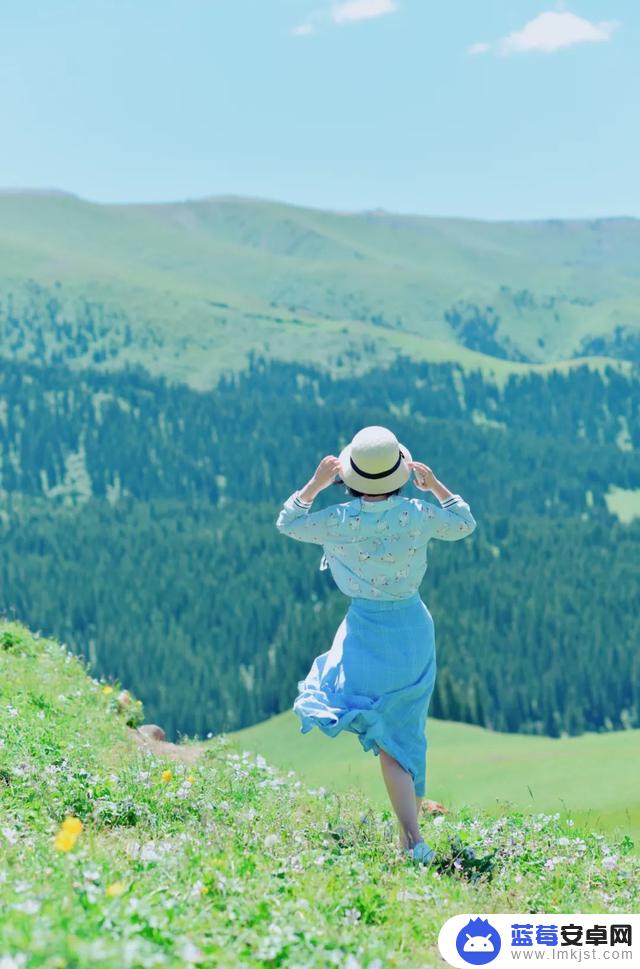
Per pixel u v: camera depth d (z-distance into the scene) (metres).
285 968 4.30
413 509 7.06
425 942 5.43
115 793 7.67
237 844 6.77
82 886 4.73
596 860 7.72
